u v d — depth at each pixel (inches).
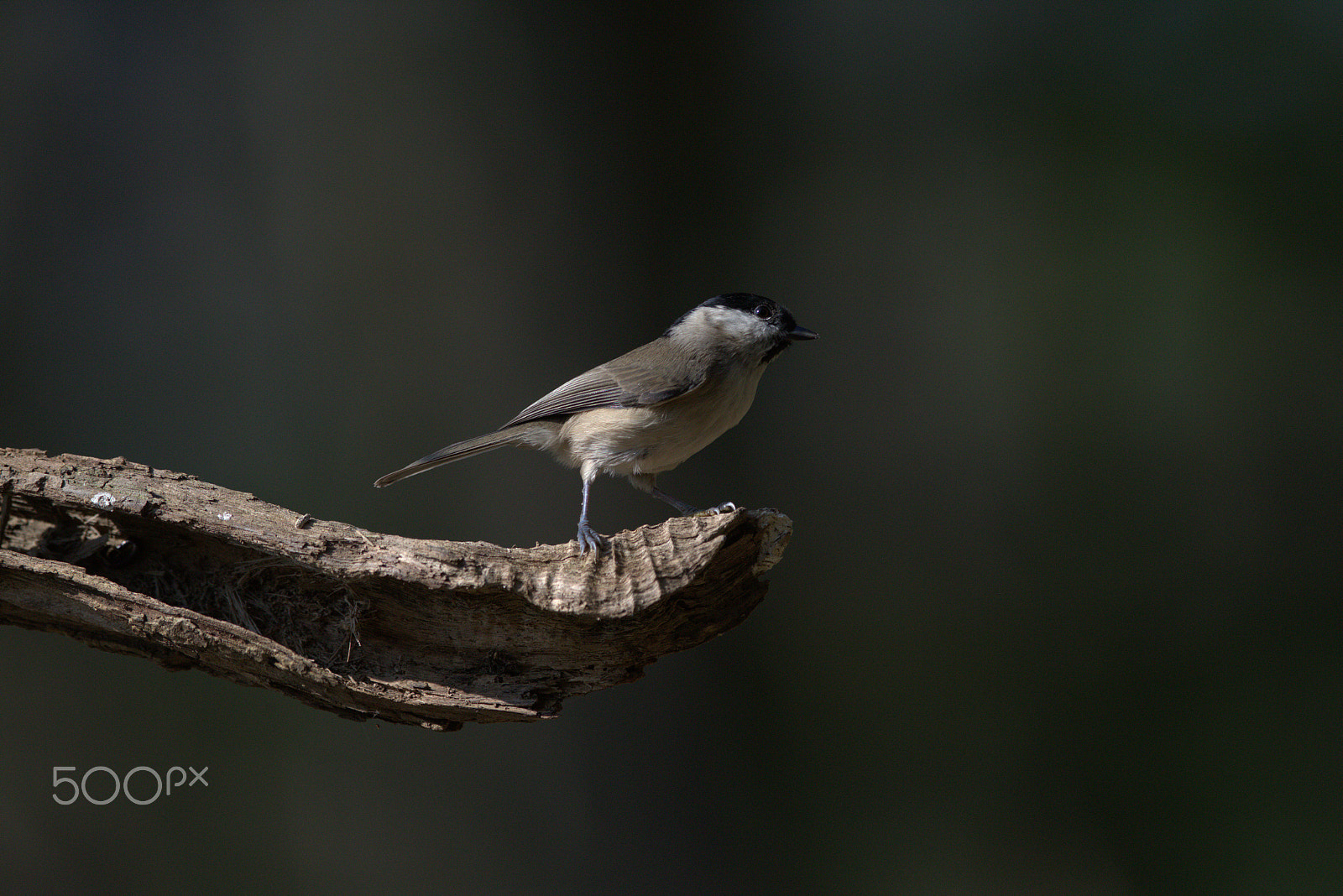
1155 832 434.0
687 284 398.0
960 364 612.7
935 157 541.0
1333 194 469.1
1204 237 494.9
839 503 556.1
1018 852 446.0
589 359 390.9
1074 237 522.6
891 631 522.9
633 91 392.2
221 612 212.8
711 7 400.8
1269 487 519.8
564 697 221.5
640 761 364.5
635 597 203.8
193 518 205.0
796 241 516.4
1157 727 464.1
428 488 416.8
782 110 456.1
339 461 434.3
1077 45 504.4
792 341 327.0
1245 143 480.1
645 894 356.2
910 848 449.1
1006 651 508.1
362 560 203.8
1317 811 415.5
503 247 396.2
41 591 201.8
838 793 464.8
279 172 461.1
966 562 539.2
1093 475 537.0
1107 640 501.0
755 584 226.7
